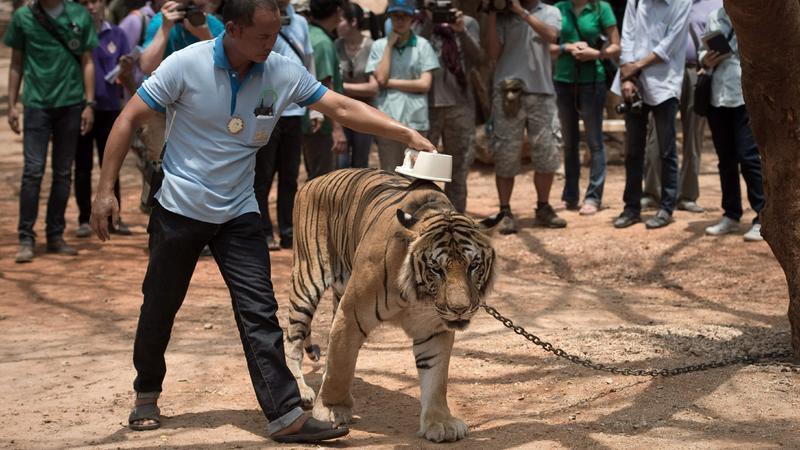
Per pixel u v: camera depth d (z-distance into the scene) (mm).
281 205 9211
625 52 9203
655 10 9109
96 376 5727
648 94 9188
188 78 4348
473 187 12461
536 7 9562
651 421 4688
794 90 5234
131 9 11305
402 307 4516
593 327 6594
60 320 7117
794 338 5598
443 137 9625
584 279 8258
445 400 4637
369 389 5418
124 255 9281
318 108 4723
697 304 7344
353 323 4602
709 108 8883
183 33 7770
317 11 8969
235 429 4754
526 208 10945
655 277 8211
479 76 10148
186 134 4445
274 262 8781
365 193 4922
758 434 4457
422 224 4359
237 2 4184
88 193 10016
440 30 9383
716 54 8602
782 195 5465
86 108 9094
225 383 5574
